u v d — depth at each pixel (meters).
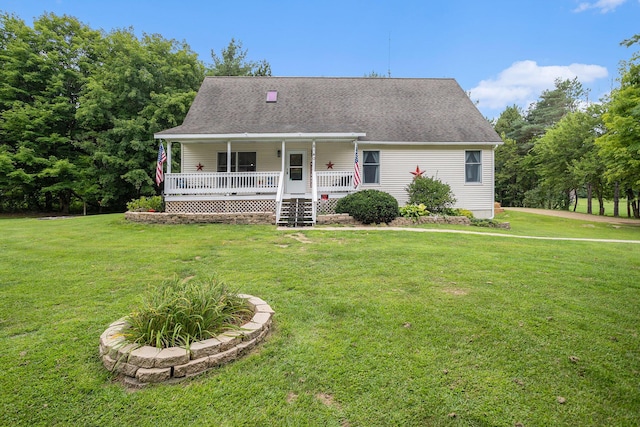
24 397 2.44
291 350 3.08
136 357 2.64
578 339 3.30
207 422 2.22
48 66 19.62
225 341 2.88
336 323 3.65
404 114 15.48
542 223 15.38
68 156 20.42
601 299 4.38
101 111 18.50
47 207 22.48
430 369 2.79
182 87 20.86
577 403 2.41
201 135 12.42
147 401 2.41
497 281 5.08
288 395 2.49
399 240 8.52
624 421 2.25
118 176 19.22
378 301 4.27
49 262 6.18
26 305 4.12
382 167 14.42
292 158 14.76
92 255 6.74
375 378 2.68
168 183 12.43
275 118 14.55
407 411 2.33
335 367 2.81
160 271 5.66
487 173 14.68
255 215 11.51
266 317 3.47
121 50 19.75
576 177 20.67
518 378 2.69
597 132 20.98
